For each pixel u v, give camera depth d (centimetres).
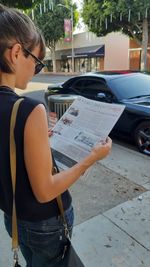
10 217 111
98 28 2094
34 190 94
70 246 117
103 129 117
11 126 89
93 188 316
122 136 477
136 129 445
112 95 482
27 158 90
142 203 282
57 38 3144
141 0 1809
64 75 2616
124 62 2605
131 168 371
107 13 1920
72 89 578
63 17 3019
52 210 108
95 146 111
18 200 100
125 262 209
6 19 92
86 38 2969
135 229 243
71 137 124
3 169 97
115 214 265
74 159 117
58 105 432
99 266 206
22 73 100
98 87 518
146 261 209
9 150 92
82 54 2970
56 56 3503
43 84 1527
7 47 93
